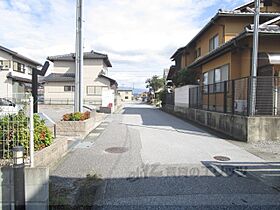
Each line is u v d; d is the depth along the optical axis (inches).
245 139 338.6
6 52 1079.0
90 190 169.8
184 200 156.5
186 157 257.9
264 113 345.4
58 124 371.2
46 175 139.2
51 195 158.6
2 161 168.6
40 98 1268.5
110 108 871.1
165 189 173.5
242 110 367.9
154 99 1855.3
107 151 281.6
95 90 1307.8
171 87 1117.1
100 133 407.2
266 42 435.5
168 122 584.1
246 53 463.5
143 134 401.4
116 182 185.9
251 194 166.4
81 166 223.8
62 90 1270.9
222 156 263.3
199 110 563.8
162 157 257.0
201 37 784.9
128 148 297.6
